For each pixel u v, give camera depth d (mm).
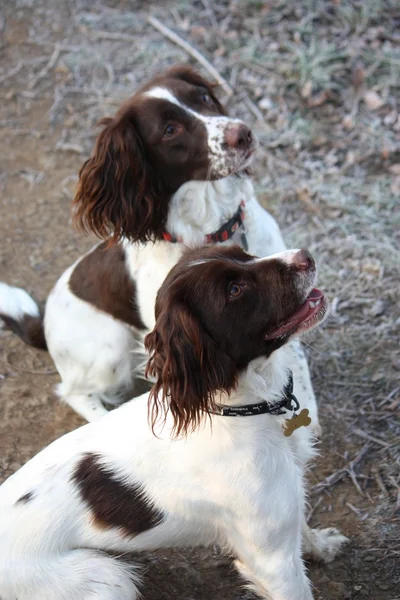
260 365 1657
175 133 1985
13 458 2100
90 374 2172
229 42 3234
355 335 2268
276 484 1674
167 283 1625
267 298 1610
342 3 3295
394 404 2098
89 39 3406
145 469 1680
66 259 2596
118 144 1986
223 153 1963
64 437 1764
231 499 1663
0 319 2422
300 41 3168
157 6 3514
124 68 3248
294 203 2648
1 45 3432
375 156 2748
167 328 1573
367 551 1853
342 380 2172
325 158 2764
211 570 1868
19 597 1654
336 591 1799
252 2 3367
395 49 3090
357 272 2428
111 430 1722
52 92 3201
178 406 1571
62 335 2172
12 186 2838
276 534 1680
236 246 1694
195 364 1570
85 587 1647
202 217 2027
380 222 2555
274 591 1709
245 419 1658
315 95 2961
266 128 2871
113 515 1683
